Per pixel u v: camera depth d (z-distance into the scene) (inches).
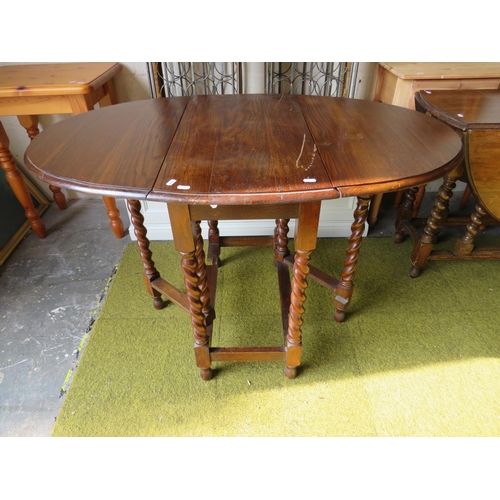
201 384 47.9
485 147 48.5
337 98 51.3
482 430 42.8
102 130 40.7
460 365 49.7
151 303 59.7
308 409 45.0
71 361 51.3
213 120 43.3
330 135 38.7
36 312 58.7
